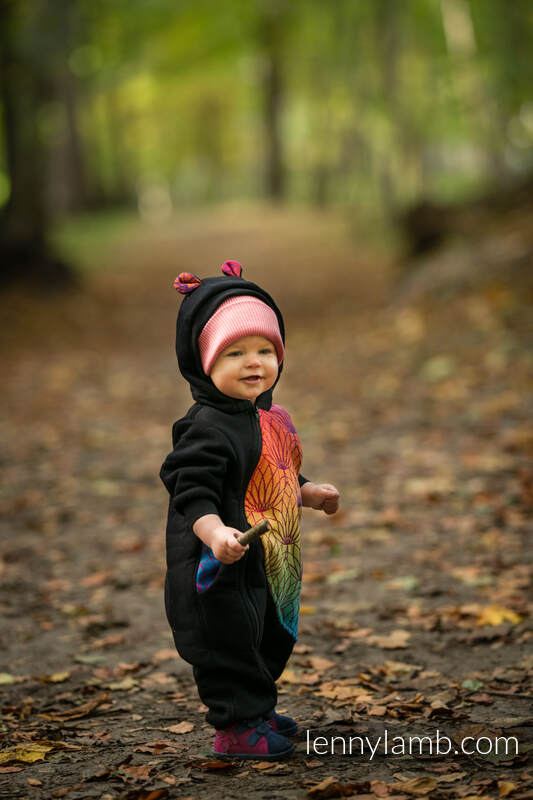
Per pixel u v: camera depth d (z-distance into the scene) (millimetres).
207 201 67812
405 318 13672
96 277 25391
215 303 2850
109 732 3359
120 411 11352
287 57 38031
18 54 21250
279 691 3736
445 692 3555
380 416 9430
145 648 4480
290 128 48938
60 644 4582
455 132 28000
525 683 3594
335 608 4824
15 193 22500
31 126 22625
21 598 5391
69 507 7543
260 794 2654
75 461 9086
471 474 7188
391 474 7504
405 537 6031
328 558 5777
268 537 2855
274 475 2898
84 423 10789
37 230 22562
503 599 4715
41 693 3908
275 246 31609
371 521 6426
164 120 57656
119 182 53188
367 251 27906
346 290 21703
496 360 10453
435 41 26844
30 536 6816
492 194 20000
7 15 21078
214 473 2766
